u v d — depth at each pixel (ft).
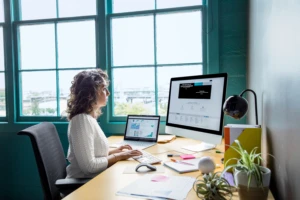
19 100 7.53
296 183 2.04
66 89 7.35
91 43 7.14
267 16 3.25
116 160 4.16
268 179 2.36
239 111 3.57
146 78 6.88
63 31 7.30
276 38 2.71
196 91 4.86
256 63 4.42
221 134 4.13
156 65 6.79
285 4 2.31
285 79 2.35
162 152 4.61
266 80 3.40
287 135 2.31
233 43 6.11
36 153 3.92
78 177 4.13
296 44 1.98
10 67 7.38
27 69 7.50
